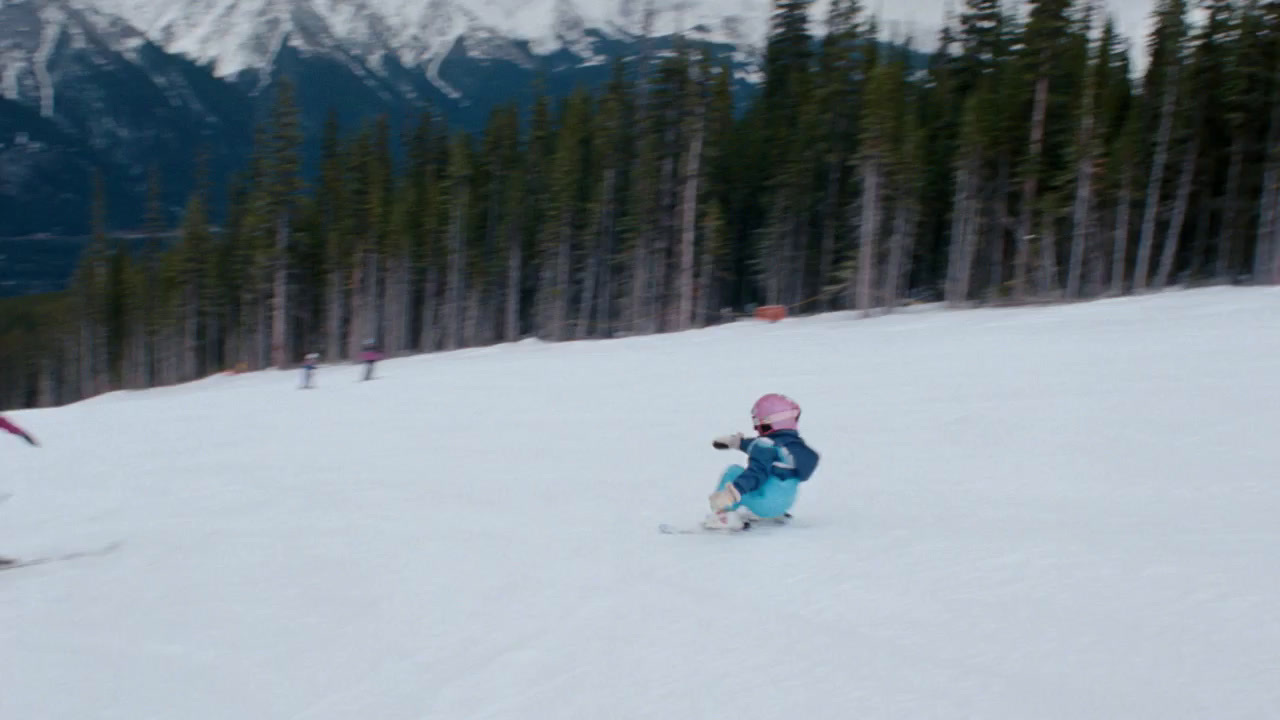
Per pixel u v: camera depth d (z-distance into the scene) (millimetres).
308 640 4230
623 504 7559
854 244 55250
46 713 3502
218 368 84375
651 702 3211
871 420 13000
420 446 13109
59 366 97125
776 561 4961
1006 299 45906
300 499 8695
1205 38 48094
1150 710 2795
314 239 74000
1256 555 4465
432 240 66812
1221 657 3135
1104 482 7703
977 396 14781
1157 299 33406
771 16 65250
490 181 69625
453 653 3922
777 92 64688
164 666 3969
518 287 68438
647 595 4516
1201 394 12773
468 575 5238
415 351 73375
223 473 11078
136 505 9047
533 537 6254
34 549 6910
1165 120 47750
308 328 74500
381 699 3477
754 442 5902
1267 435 9641
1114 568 4289
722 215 56281
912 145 48000
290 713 3402
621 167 62656
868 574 4523
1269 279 44156
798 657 3486
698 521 6578
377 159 72375
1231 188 48812
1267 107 47531
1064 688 2994
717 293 61844
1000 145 49750
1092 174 47156
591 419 15648
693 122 52906
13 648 4258
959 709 2908
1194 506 6426
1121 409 12086
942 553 4828
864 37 56625
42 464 13336
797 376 20391
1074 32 52094
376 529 6906
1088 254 52781
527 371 27438
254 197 67000
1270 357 16391
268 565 5816
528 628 4172
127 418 21531
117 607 4934
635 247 58000
